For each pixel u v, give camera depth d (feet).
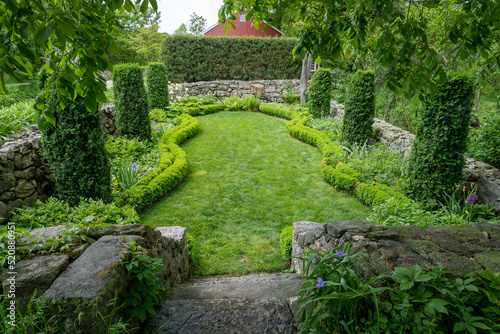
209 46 44.86
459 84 12.77
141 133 22.35
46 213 11.22
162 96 33.81
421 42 7.02
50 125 11.70
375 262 5.58
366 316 4.93
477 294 4.67
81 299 4.47
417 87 7.17
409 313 4.40
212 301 6.15
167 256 8.61
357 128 22.58
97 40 5.01
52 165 12.27
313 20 8.10
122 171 16.47
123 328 4.45
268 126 32.63
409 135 21.17
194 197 16.96
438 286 4.75
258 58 47.44
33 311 4.47
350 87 22.80
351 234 6.87
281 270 11.10
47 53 4.87
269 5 9.15
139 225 7.32
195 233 13.47
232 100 41.14
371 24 7.10
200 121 33.88
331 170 18.58
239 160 22.85
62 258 5.61
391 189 15.42
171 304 6.05
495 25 6.77
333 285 4.71
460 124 13.05
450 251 6.07
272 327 5.45
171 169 17.97
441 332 4.22
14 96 29.04
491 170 15.67
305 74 40.86
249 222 14.48
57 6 4.65
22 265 5.33
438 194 13.92
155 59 71.46
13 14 3.73
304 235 9.87
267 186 18.53
